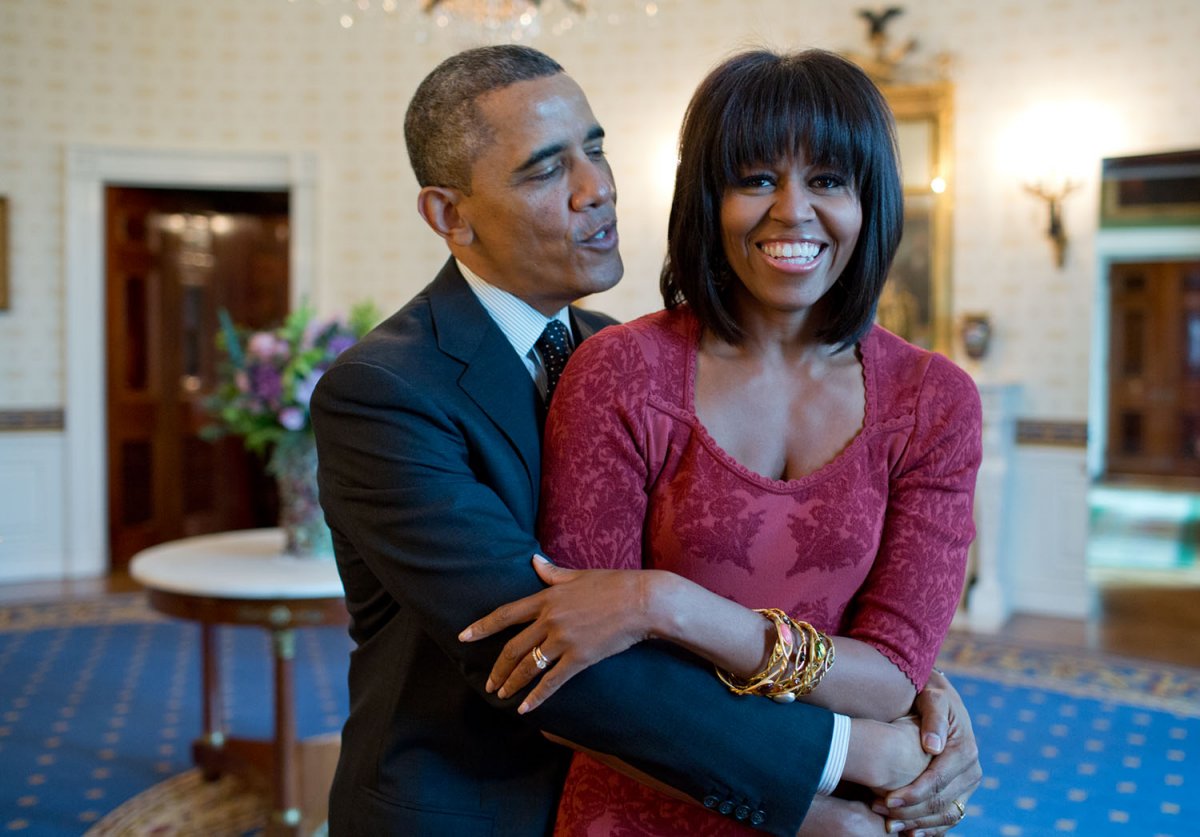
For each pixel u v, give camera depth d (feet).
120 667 17.19
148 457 25.39
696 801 4.11
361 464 4.53
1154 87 19.35
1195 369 44.14
